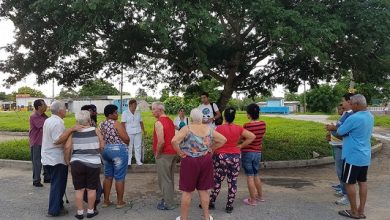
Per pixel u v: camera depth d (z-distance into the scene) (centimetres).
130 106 1038
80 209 634
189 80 1465
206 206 604
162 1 759
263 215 654
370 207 712
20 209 694
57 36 931
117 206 699
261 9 840
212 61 1066
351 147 630
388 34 931
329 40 884
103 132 689
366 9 928
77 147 630
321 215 655
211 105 1025
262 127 715
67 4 804
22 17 954
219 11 888
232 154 668
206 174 601
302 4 929
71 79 1265
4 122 2941
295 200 754
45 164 643
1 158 1191
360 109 634
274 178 973
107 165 699
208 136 605
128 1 749
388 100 4622
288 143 1395
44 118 876
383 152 1473
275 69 1332
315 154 1237
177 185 887
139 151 1047
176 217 645
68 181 915
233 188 670
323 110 6022
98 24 864
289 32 828
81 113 639
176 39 1002
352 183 636
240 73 1284
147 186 870
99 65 1248
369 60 1055
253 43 1134
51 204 648
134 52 1046
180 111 1066
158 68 1404
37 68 1121
